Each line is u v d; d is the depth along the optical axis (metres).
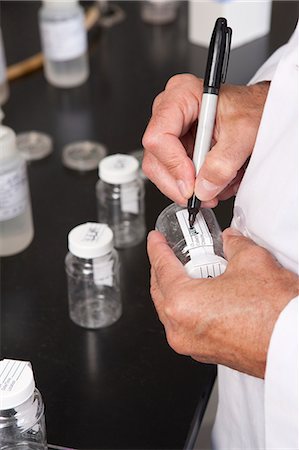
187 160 0.91
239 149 0.91
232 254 0.85
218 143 0.91
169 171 0.94
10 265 1.24
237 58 1.73
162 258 0.87
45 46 1.66
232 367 0.83
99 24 1.90
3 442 0.83
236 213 0.91
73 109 1.62
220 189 0.91
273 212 0.81
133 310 1.15
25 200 1.24
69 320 1.13
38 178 1.42
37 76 1.73
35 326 1.13
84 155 1.46
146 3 1.88
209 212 0.95
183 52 1.78
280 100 0.84
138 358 1.07
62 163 1.46
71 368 1.06
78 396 1.01
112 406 1.00
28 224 1.26
